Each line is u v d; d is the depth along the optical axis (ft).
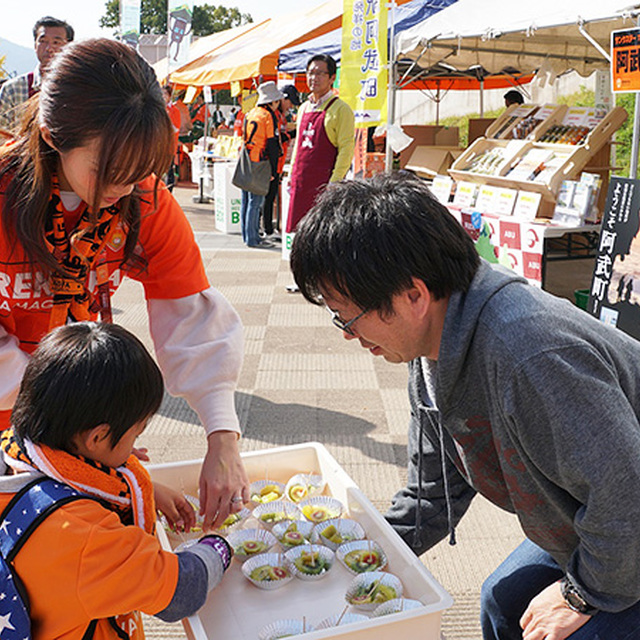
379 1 18.07
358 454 11.46
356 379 14.76
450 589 8.24
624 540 3.72
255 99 38.09
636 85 12.86
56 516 4.08
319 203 3.97
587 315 4.16
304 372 15.14
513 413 3.79
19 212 4.74
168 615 4.52
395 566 5.48
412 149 28.45
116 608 4.16
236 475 5.54
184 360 5.72
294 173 20.40
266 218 30.94
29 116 4.65
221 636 4.93
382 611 4.93
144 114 4.11
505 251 17.97
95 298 5.49
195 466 6.55
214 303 5.89
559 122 19.76
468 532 9.36
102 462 4.38
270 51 32.45
